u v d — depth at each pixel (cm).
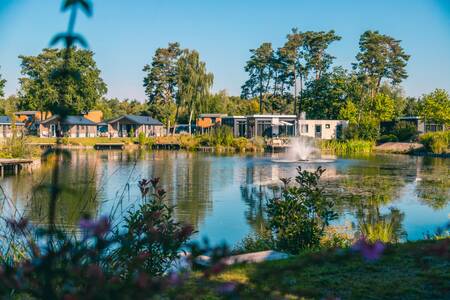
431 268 535
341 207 1588
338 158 4106
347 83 7100
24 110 7738
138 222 540
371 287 482
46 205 1052
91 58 6544
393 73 7256
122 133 7362
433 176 2589
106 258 427
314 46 7331
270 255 658
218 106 9412
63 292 261
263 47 8094
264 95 8444
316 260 328
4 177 2573
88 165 3362
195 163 3584
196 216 1445
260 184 2289
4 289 258
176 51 7806
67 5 187
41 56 6284
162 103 7925
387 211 1505
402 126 5734
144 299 245
